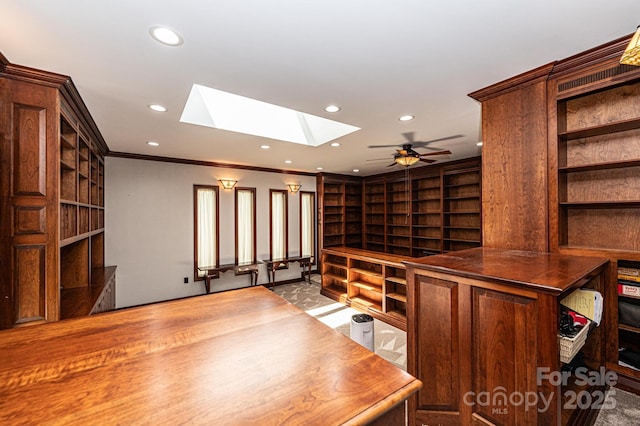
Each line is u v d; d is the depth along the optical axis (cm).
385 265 376
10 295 185
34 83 194
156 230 466
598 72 188
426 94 241
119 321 113
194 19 145
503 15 146
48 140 199
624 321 196
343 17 146
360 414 62
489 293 146
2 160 184
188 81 212
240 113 341
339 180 702
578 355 201
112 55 177
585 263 174
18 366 79
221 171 537
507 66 200
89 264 315
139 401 65
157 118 286
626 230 202
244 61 186
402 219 679
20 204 189
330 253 498
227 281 540
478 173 522
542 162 211
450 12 143
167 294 475
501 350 142
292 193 641
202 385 71
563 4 139
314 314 409
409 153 388
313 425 59
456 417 161
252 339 98
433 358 171
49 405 63
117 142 379
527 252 213
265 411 62
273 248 605
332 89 229
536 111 213
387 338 325
